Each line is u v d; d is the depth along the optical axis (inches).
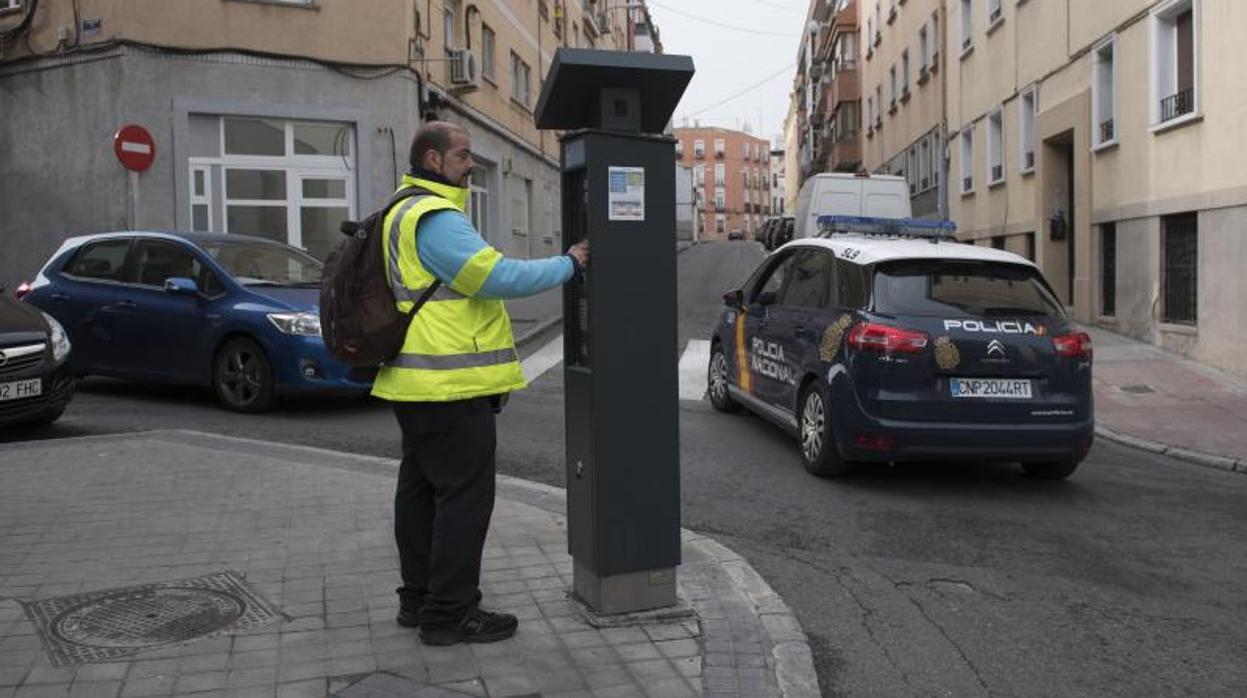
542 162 1117.7
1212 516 247.8
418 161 145.3
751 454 302.2
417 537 153.9
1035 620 175.9
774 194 5757.9
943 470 289.7
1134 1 545.0
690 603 166.9
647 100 154.7
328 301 141.8
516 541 197.3
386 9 666.8
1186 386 439.5
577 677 139.0
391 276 139.6
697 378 458.3
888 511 244.2
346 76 660.1
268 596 167.5
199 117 634.8
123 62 617.6
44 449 276.2
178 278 369.4
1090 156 614.9
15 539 197.0
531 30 1064.2
